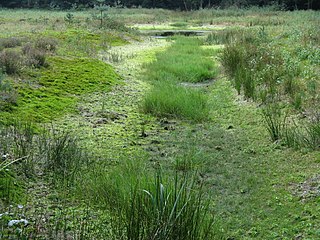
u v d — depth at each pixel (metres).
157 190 3.17
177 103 6.86
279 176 4.59
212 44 15.33
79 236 3.30
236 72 8.69
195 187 4.27
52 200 3.90
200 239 3.22
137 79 9.29
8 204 3.69
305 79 7.93
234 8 35.75
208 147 5.48
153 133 6.00
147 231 3.03
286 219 3.78
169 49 13.36
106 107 7.07
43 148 4.92
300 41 11.92
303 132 5.69
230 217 3.81
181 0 40.72
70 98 7.21
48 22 18.77
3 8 34.34
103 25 17.92
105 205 3.84
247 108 7.04
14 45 10.87
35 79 7.71
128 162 4.71
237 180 4.52
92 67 9.21
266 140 5.63
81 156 4.84
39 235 3.27
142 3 39.97
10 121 5.69
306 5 35.72
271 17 26.69
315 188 4.26
